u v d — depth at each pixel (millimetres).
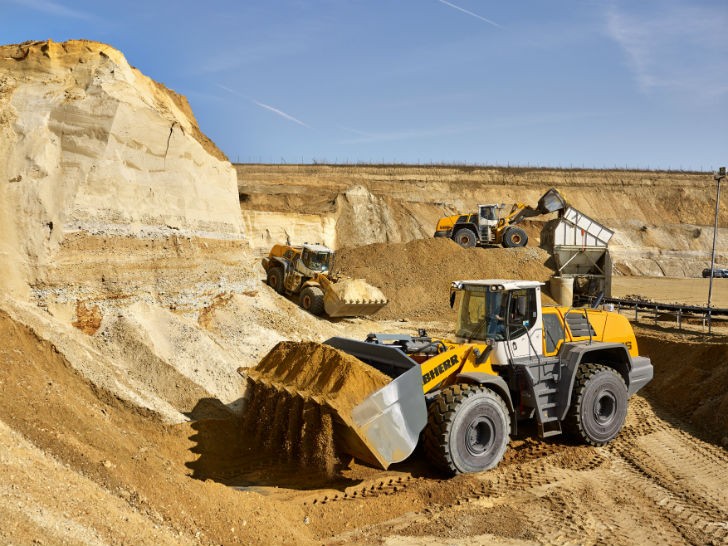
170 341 9008
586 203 62500
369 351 7543
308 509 6039
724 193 66250
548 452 7938
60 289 8102
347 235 40625
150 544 4367
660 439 8562
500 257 22766
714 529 5859
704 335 14953
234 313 11648
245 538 5230
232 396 8836
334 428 6441
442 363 7234
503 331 7746
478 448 7164
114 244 8992
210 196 11617
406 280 22062
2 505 3842
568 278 20812
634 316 19297
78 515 4266
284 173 62344
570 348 8203
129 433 6652
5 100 8531
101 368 7508
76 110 8773
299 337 12484
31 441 5344
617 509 6285
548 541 5605
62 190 8422
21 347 6738
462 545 5527
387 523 5973
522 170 69312
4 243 7633
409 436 6492
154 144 9992
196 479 6188
